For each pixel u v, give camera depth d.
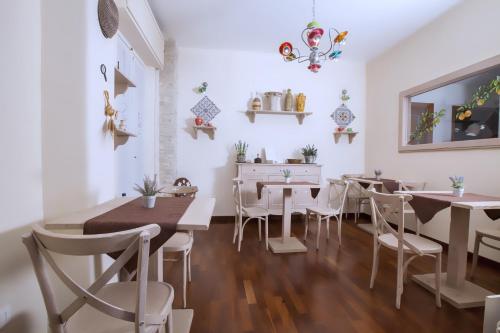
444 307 1.74
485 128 2.52
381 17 3.01
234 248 2.81
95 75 1.52
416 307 1.74
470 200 1.81
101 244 0.73
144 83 3.39
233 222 3.96
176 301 1.78
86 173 1.43
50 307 0.83
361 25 3.18
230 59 3.98
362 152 4.42
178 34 3.46
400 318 1.62
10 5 1.04
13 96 1.06
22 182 1.12
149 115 3.51
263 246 2.88
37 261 0.80
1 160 0.99
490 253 2.44
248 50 3.98
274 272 2.23
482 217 2.49
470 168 2.63
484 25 2.52
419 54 3.31
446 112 2.96
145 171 3.50
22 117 1.12
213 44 3.77
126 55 2.64
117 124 2.24
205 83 3.88
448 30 2.91
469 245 2.62
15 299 1.06
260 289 1.95
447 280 1.97
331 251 2.75
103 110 1.64
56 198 1.33
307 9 2.83
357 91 4.38
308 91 4.22
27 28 1.16
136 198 1.77
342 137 4.35
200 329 1.50
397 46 3.70
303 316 1.63
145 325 0.86
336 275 2.19
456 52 2.82
